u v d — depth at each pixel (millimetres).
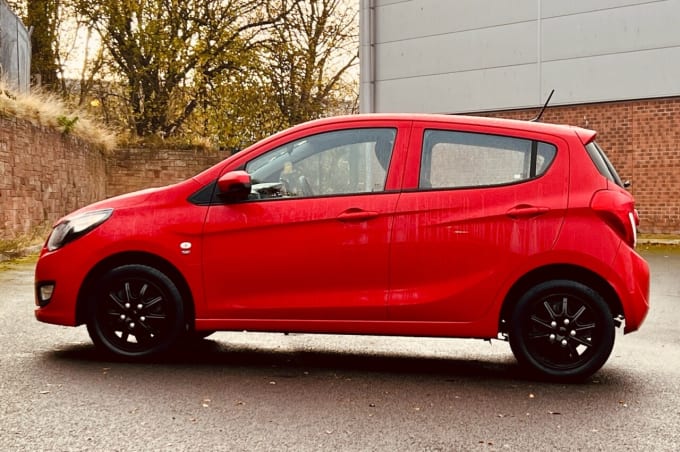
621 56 20328
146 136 29828
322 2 31672
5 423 4203
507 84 21906
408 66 23375
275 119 31719
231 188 5539
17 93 19219
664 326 7852
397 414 4473
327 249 5480
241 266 5574
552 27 21219
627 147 20328
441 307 5398
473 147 5500
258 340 6930
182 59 30516
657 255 15945
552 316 5355
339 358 6148
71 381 5172
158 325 5738
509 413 4531
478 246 5375
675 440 4020
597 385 5277
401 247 5426
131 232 5691
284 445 3867
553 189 5379
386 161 5555
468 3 22391
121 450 3771
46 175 19109
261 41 31406
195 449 3793
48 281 5824
